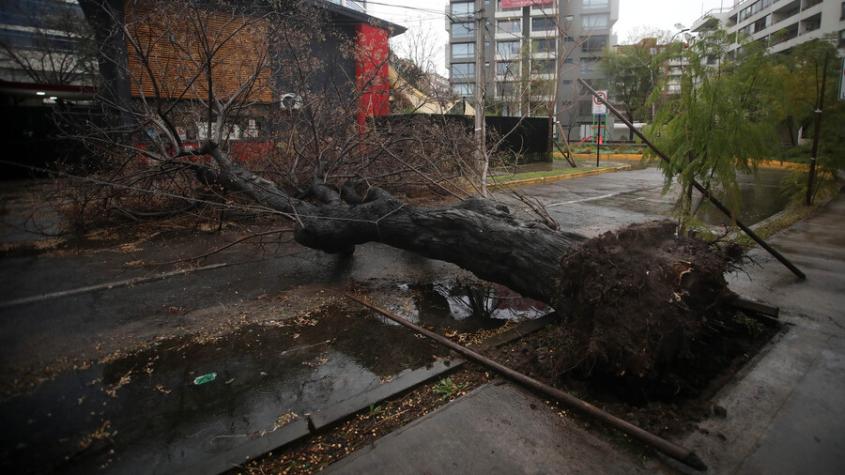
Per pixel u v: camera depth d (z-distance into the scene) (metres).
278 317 4.13
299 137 7.53
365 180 6.65
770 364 3.24
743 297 4.42
